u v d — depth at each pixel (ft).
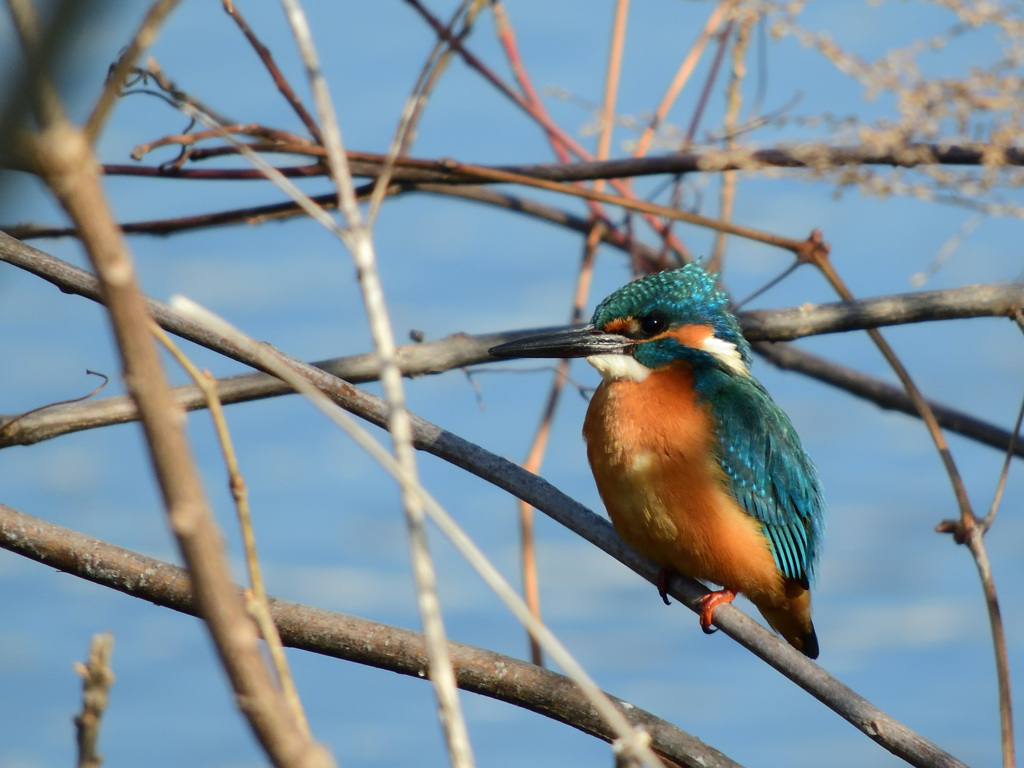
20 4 7.39
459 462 30.50
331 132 16.03
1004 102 33.99
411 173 39.42
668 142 40.57
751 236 38.91
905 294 36.68
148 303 30.63
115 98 10.83
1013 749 29.48
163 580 27.25
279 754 11.79
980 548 31.91
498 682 26.96
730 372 36.14
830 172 36.19
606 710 15.75
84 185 9.40
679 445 33.71
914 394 36.04
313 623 27.30
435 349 36.01
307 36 15.97
